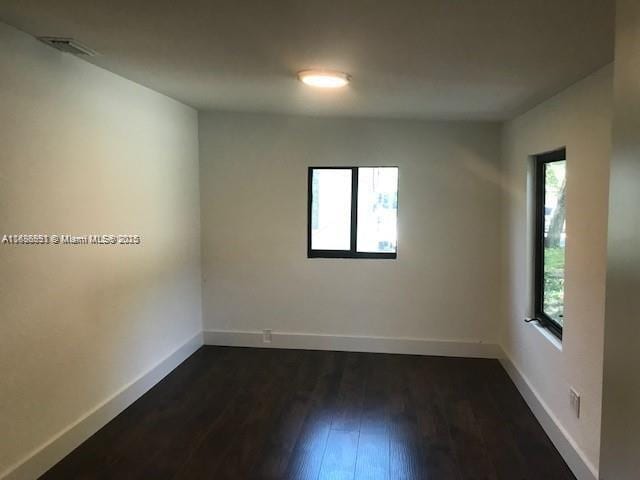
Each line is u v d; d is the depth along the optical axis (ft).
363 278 14.43
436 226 14.06
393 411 10.63
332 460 8.66
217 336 14.88
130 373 10.72
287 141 14.19
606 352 3.26
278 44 6.96
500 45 6.63
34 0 5.71
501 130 13.61
